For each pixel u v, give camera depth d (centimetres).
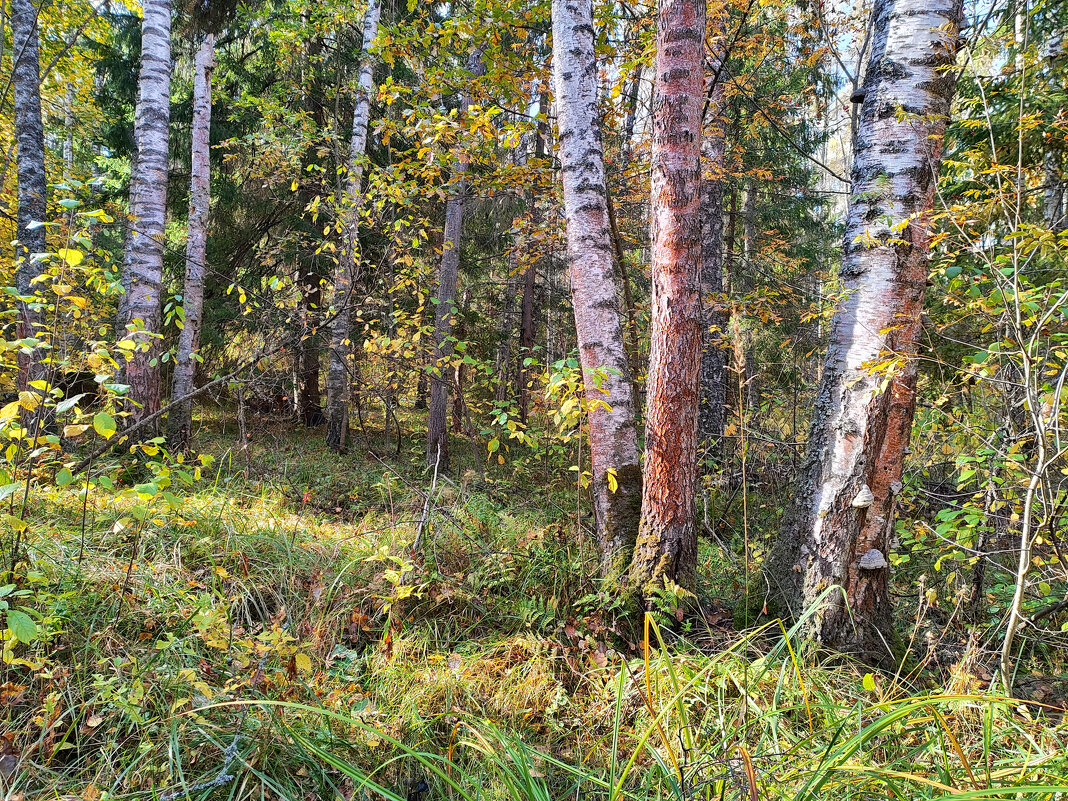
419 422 1302
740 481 669
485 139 515
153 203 620
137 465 535
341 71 1062
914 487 441
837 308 338
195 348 728
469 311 1143
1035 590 367
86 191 361
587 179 389
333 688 260
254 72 1136
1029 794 171
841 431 325
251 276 1018
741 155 888
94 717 215
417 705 259
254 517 434
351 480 682
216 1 746
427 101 542
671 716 246
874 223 321
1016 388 333
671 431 332
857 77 770
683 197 325
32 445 248
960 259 389
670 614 331
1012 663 292
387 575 304
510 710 263
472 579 357
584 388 378
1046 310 266
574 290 396
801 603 331
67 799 192
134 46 1037
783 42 729
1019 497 342
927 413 413
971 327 410
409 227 691
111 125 1065
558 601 348
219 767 212
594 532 412
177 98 1135
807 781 188
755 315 584
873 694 272
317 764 212
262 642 247
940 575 407
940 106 318
